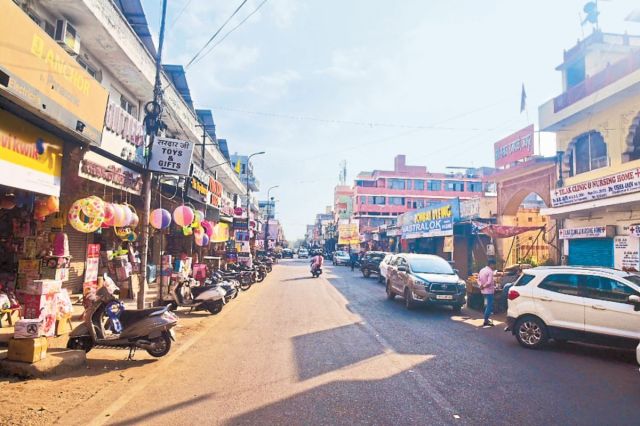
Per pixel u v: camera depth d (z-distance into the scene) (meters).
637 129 14.81
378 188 72.81
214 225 22.61
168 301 13.10
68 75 8.23
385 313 13.64
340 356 7.88
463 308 15.45
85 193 11.29
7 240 10.66
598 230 15.59
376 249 50.75
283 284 23.61
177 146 11.10
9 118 7.34
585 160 17.30
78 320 10.39
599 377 6.72
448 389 6.00
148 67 15.08
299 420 4.84
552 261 18.06
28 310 8.05
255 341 9.16
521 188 21.25
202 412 5.06
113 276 14.40
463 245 25.52
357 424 4.73
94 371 6.74
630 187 13.12
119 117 11.80
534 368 7.24
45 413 4.93
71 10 10.66
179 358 7.66
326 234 98.81
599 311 8.25
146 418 4.85
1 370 6.29
